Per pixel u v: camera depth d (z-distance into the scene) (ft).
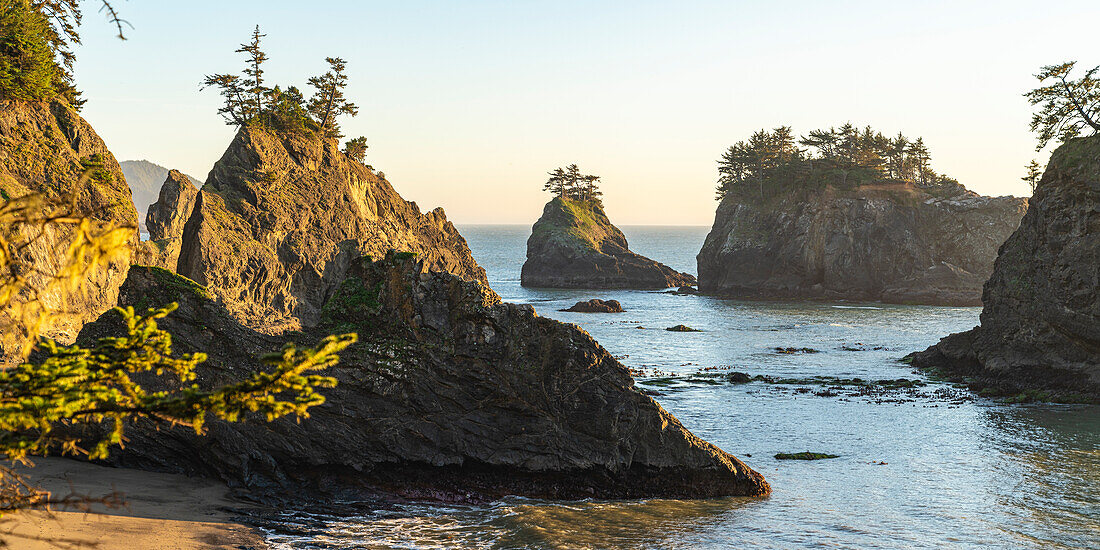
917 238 534.37
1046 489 118.01
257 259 303.48
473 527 95.30
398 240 414.21
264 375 29.81
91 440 107.04
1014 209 529.45
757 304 517.14
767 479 123.44
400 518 98.32
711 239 635.66
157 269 112.37
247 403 29.60
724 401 194.39
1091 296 197.77
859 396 202.39
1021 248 226.38
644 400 113.29
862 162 638.94
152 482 102.99
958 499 112.27
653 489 111.96
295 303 320.70
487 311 112.88
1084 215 202.80
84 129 279.90
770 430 161.58
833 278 542.57
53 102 276.41
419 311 113.80
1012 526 100.07
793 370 250.98
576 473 111.04
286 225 332.39
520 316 113.39
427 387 111.86
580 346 112.68
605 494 111.24
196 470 108.78
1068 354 206.80
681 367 258.78
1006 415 177.68
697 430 161.38
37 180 246.68
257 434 107.34
